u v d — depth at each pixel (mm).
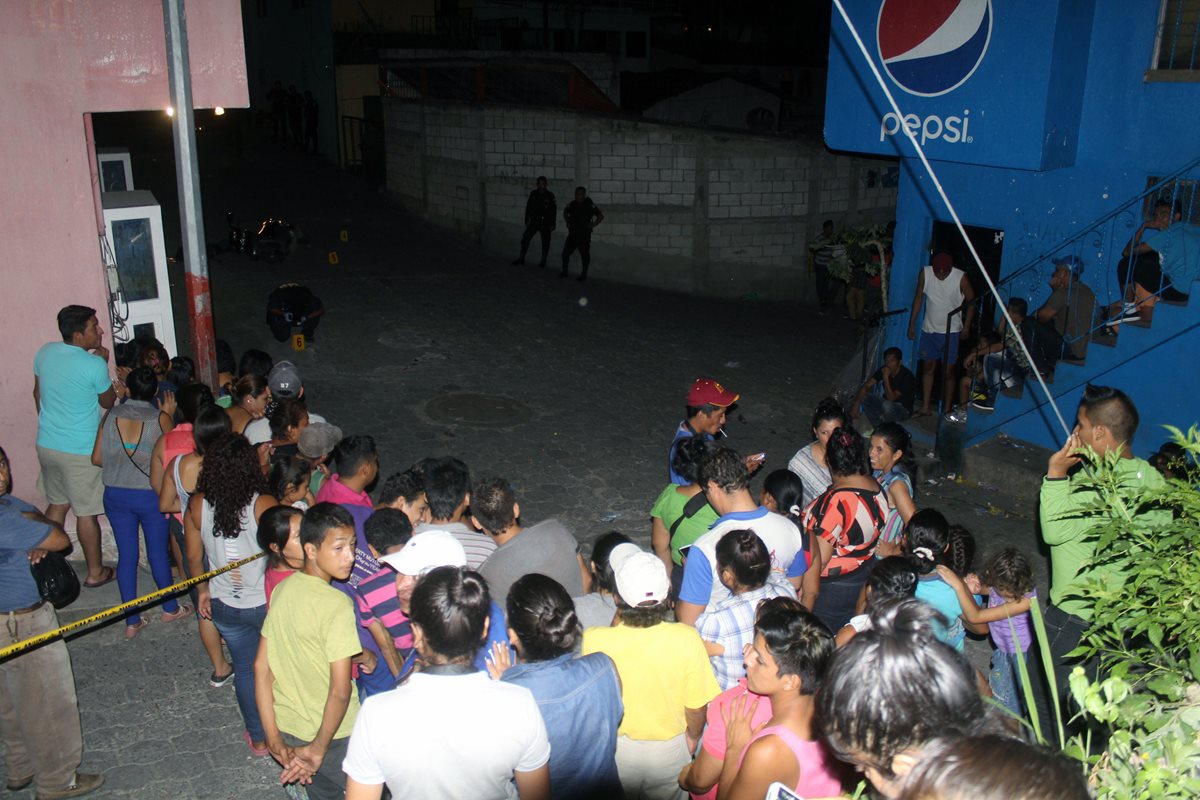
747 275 19250
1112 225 9867
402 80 22250
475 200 19594
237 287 15703
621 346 14875
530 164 18828
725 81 30641
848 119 11281
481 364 13477
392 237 19656
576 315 16328
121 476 6406
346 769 3322
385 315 15219
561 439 11055
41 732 5035
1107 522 3357
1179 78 9148
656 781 4164
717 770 3938
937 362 11320
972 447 10219
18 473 7305
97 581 7199
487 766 3246
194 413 6516
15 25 6594
